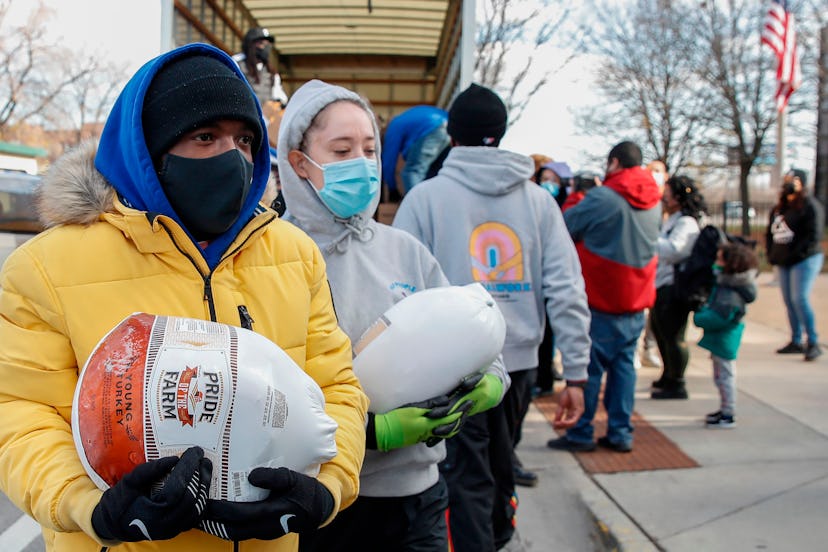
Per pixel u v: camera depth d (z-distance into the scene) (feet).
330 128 7.75
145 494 4.10
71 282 4.70
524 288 10.77
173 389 4.24
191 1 20.42
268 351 4.66
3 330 4.70
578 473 15.94
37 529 13.07
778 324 34.91
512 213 10.74
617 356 17.10
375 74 30.17
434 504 8.07
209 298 5.02
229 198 5.11
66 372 4.68
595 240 16.40
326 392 5.71
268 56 20.10
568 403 10.93
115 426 4.20
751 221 81.25
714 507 13.93
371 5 24.90
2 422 4.53
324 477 5.08
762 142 74.74
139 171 4.91
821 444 17.49
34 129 69.62
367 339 7.51
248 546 4.88
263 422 4.41
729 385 18.81
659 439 18.17
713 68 72.38
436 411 7.18
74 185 4.84
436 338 7.32
